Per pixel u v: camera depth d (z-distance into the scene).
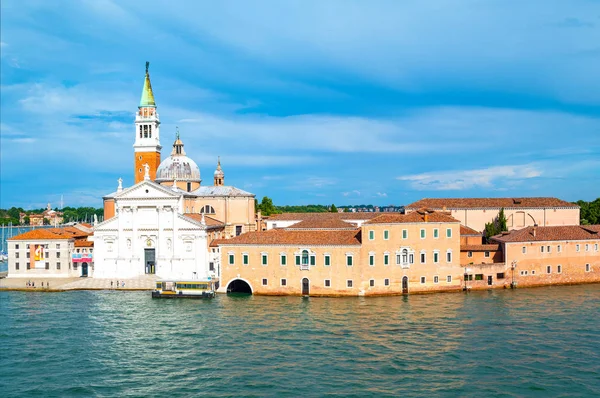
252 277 116.62
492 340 79.94
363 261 111.38
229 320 93.12
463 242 129.00
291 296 113.56
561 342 78.88
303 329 86.50
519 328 85.94
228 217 158.12
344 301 106.88
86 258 143.50
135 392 62.97
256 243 116.25
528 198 164.12
